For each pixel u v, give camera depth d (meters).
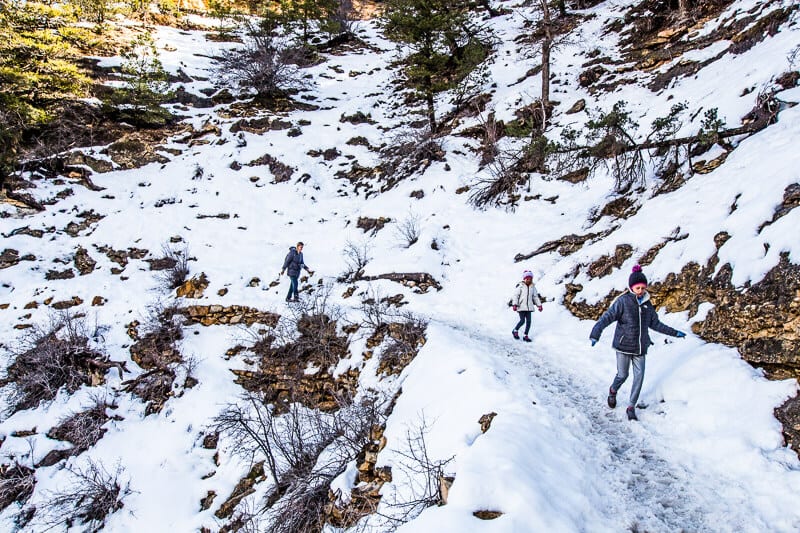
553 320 8.46
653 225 8.00
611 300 7.73
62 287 12.05
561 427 4.61
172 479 7.66
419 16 17.81
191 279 12.31
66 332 10.19
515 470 3.48
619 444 4.61
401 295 11.05
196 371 9.57
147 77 19.89
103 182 16.38
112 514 7.23
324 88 25.30
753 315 5.10
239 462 7.69
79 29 22.00
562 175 12.75
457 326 9.18
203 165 17.80
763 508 3.51
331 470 5.96
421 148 16.30
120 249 13.59
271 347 9.84
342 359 9.23
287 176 17.52
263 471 7.42
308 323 10.09
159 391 9.29
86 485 7.55
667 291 6.71
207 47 27.39
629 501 3.71
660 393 5.28
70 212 14.80
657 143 9.68
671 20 16.73
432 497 3.78
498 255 11.36
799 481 3.64
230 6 30.19
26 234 13.53
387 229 13.85
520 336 8.28
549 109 16.00
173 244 13.88
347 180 17.66
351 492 4.91
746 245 5.65
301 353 9.56
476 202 13.58
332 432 7.05
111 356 9.89
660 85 13.91
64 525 7.15
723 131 8.56
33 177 15.62
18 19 19.22
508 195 13.23
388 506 4.04
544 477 3.65
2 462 8.01
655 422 4.88
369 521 4.20
